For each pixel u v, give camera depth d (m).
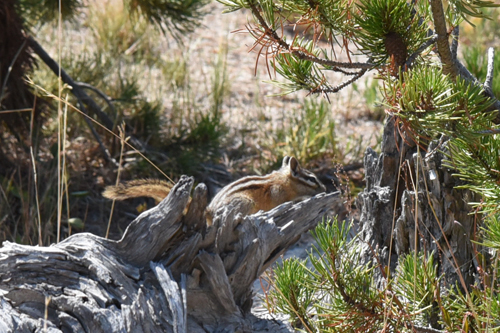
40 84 12.91
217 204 9.61
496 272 4.91
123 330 4.52
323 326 4.99
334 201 5.93
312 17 4.25
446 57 4.18
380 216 6.10
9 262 4.72
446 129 3.66
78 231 10.23
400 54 4.19
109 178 11.71
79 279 4.80
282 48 4.30
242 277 5.37
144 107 13.52
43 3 12.03
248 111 15.72
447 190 5.43
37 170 10.52
